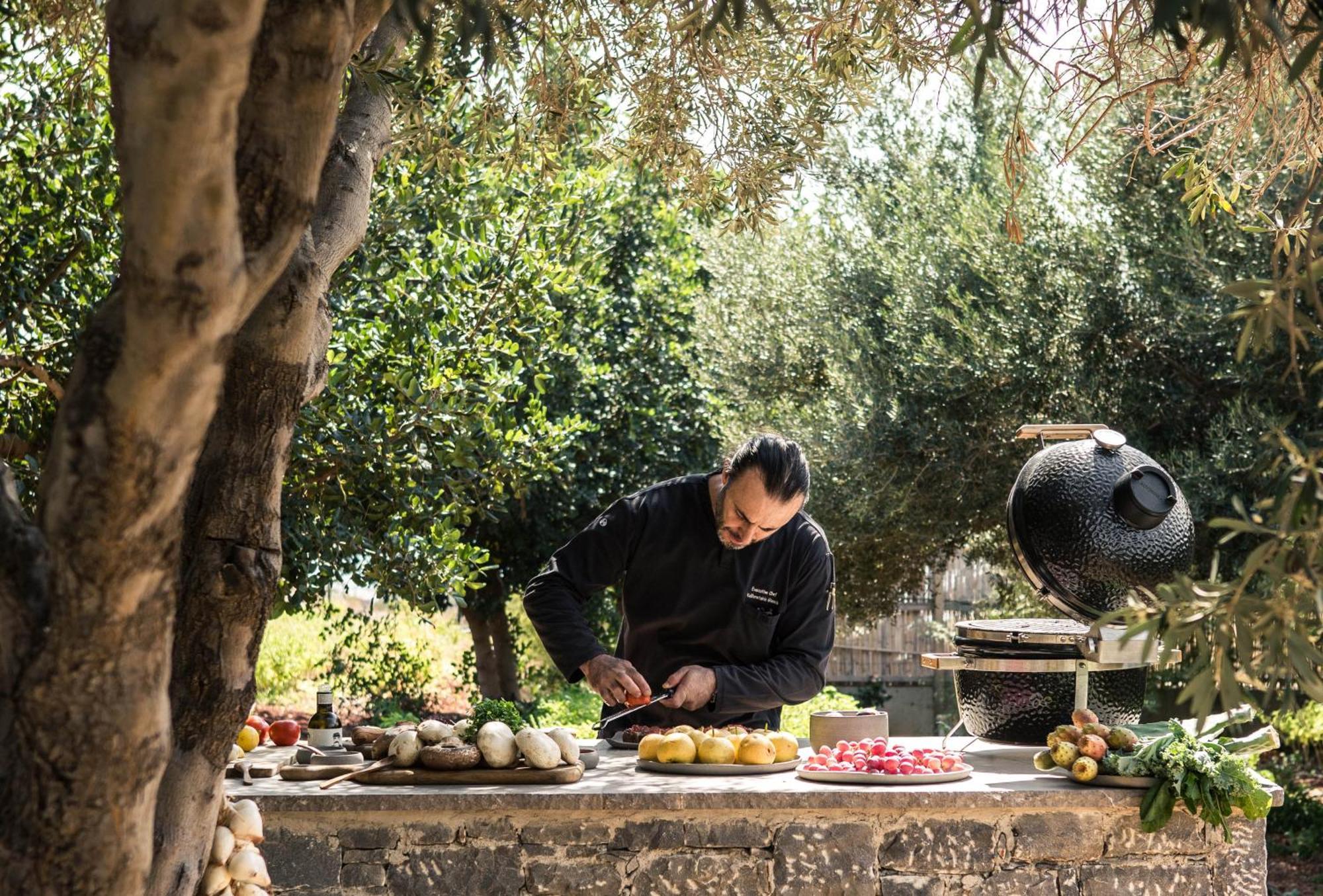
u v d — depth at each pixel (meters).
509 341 5.67
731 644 3.52
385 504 5.17
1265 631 1.43
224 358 1.23
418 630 12.19
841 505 8.91
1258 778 2.84
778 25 1.64
